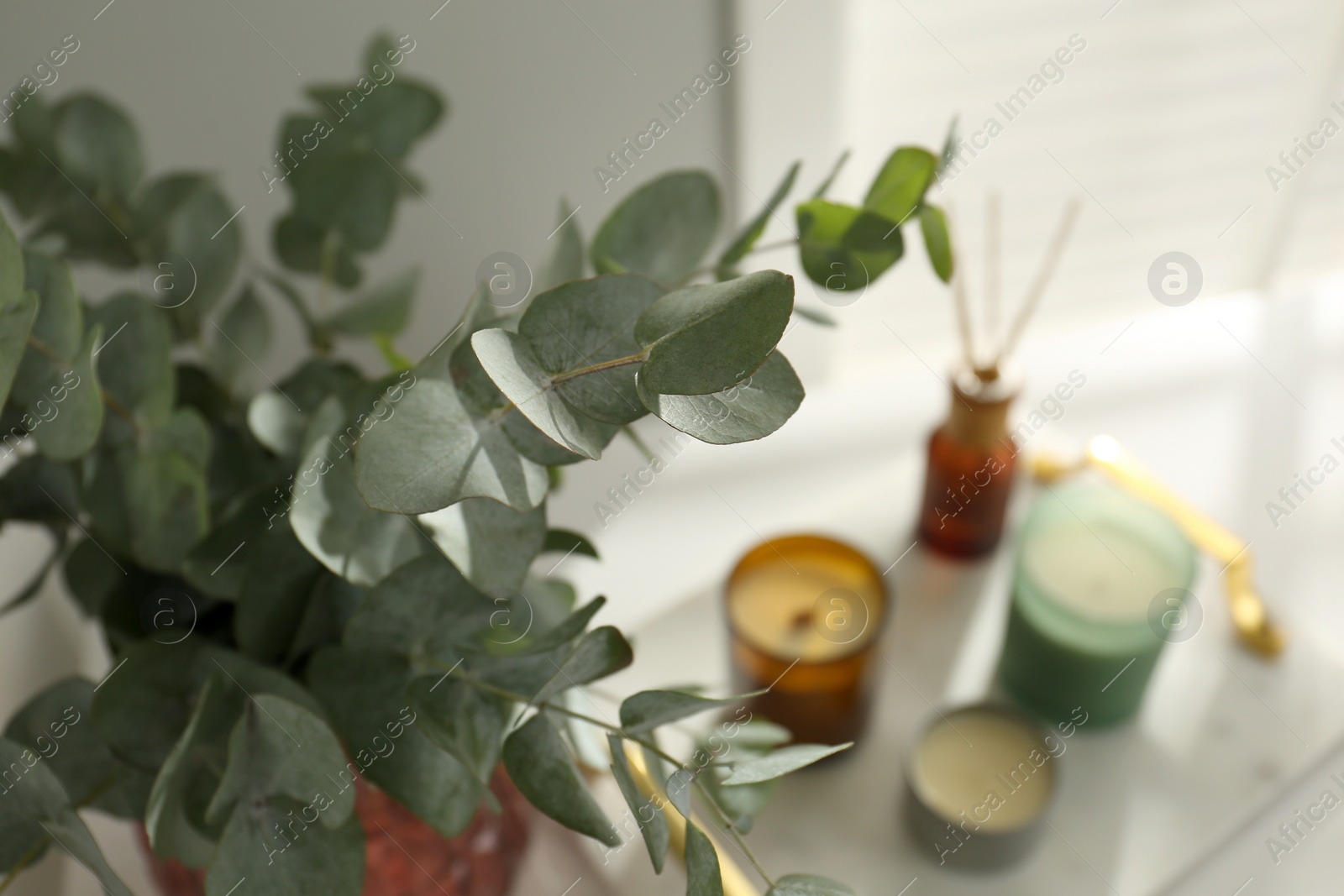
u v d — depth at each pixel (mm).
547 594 700
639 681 895
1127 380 1065
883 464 1023
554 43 831
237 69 794
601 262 672
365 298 774
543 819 853
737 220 923
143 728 636
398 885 712
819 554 869
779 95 885
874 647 821
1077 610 837
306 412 707
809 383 1054
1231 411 1052
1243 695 888
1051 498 896
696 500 1006
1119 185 997
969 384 887
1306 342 1081
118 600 679
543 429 435
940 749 833
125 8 767
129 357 654
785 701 834
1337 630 956
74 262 737
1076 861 833
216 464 701
